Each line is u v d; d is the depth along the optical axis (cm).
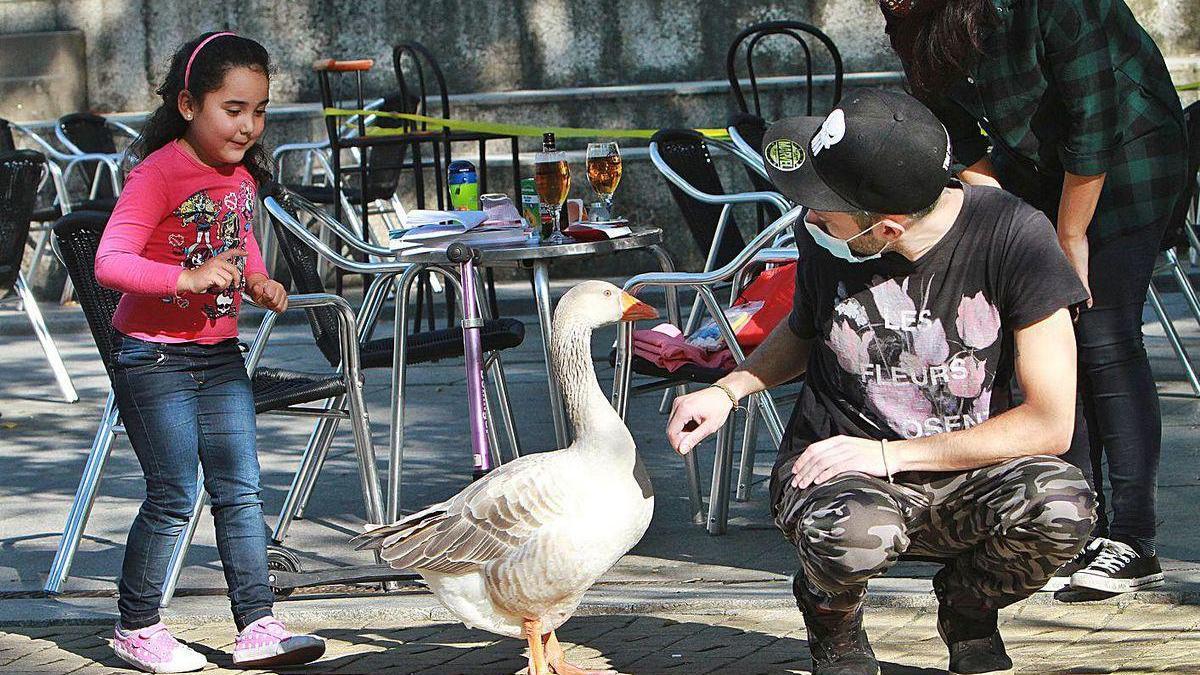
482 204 566
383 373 928
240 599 430
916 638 417
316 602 486
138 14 1309
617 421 375
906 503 340
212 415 433
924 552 359
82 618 480
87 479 519
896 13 428
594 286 381
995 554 341
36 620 480
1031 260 329
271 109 1277
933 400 344
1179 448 641
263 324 527
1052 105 433
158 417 426
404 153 1095
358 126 1107
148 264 401
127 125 1290
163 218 418
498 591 373
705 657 413
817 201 328
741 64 1266
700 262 1248
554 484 369
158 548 430
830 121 325
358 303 1162
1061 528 326
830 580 336
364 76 1298
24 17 1322
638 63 1278
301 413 521
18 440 773
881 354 345
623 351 521
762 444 693
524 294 1184
